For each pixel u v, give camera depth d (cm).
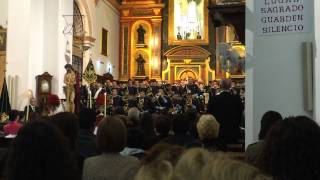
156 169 91
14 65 1317
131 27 2344
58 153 146
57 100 853
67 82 1359
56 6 1440
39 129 146
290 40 538
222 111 562
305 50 523
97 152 372
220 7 672
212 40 2273
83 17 1841
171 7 2327
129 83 1898
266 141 160
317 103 502
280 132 155
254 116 555
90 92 1509
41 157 143
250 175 84
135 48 2333
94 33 1950
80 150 375
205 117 436
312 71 520
